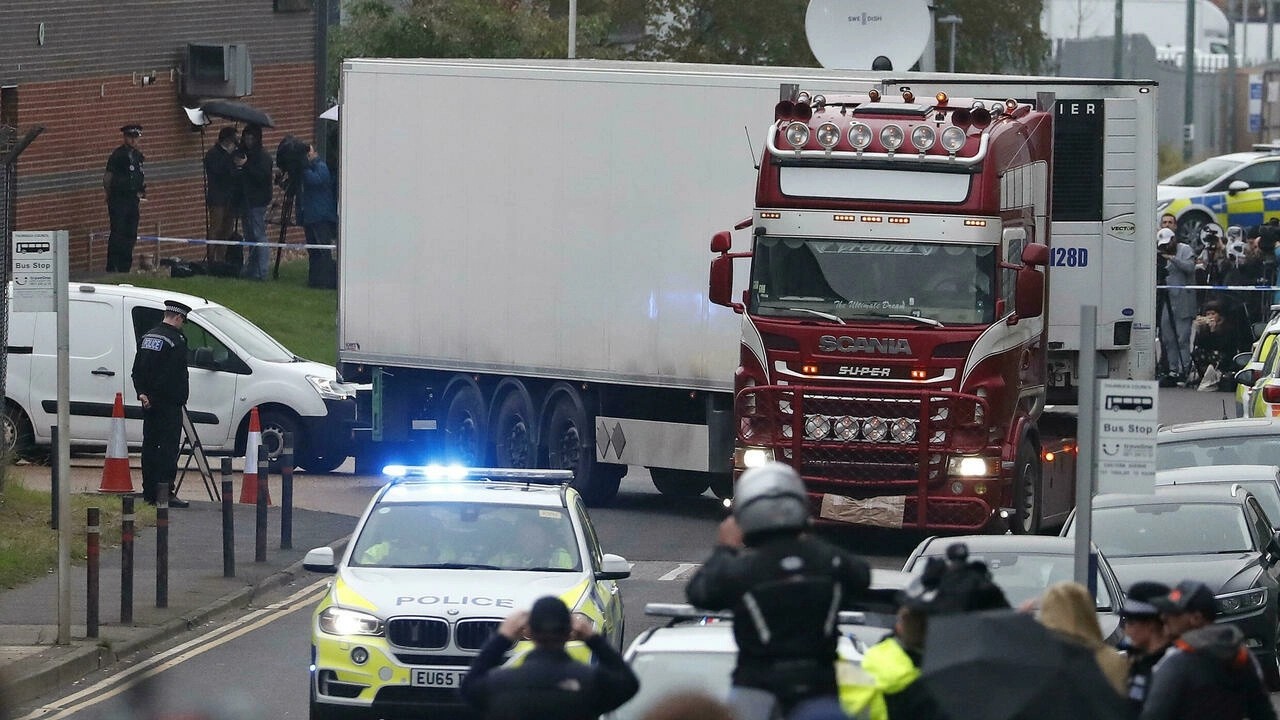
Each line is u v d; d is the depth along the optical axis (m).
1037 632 21.97
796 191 61.75
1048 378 70.62
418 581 40.97
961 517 61.19
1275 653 47.31
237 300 112.19
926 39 77.94
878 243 61.38
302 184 119.38
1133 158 68.88
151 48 121.38
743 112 67.75
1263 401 73.38
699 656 30.47
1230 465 59.25
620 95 70.81
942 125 61.28
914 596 23.67
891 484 61.47
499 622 39.53
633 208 70.62
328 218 119.81
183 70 123.75
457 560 42.97
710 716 23.55
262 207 119.00
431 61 77.12
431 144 77.25
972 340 60.78
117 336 82.56
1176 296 114.00
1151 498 51.25
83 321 82.69
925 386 61.03
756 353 62.31
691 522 71.12
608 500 75.44
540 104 73.38
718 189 68.38
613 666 25.36
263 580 58.22
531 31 137.75
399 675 39.44
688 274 69.19
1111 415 35.06
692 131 68.94
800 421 61.72
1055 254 69.12
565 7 152.88
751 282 62.62
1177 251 114.25
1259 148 139.25
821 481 61.91
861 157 61.31
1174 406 104.25
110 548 62.59
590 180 71.94
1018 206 63.38
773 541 22.88
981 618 22.08
